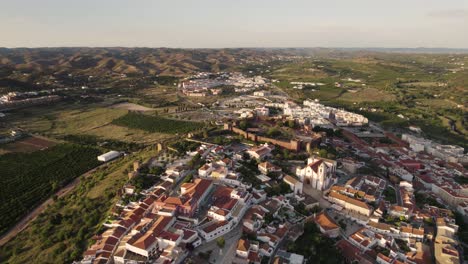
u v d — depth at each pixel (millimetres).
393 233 176500
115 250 148500
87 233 168375
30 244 169875
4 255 162875
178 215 170000
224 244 155375
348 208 195250
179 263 141125
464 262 164625
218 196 185500
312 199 199875
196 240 154125
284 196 198250
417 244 168625
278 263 144000
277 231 165625
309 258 151875
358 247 164750
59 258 151750
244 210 180875
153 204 176625
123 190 199125
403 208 192625
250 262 144750
